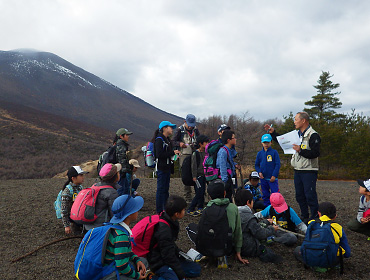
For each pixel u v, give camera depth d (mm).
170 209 3051
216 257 3596
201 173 5832
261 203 5844
